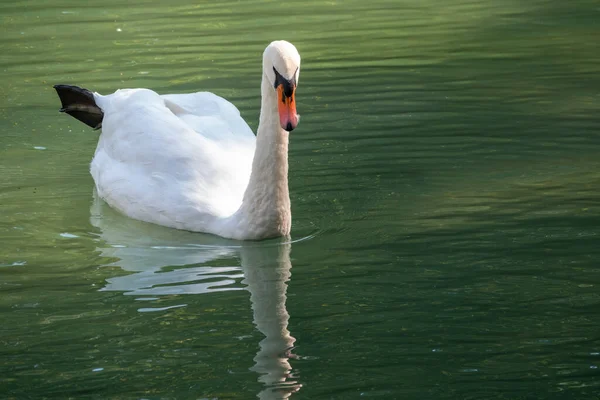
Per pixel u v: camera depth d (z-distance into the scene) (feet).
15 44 65.92
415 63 59.41
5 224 37.73
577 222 35.94
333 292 31.04
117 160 39.81
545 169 41.39
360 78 56.29
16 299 30.99
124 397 24.76
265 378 25.55
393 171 41.78
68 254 34.86
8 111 52.01
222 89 54.29
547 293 30.32
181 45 64.85
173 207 37.11
